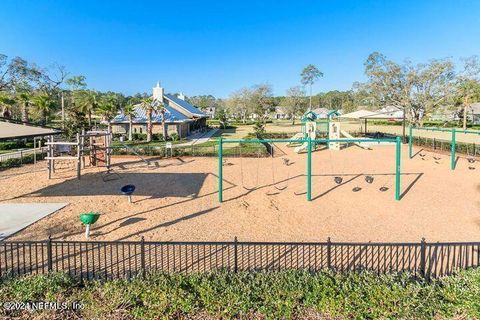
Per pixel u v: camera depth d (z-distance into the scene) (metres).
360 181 16.39
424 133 43.81
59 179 17.23
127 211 11.60
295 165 21.61
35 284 5.96
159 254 8.05
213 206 12.29
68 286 6.05
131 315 5.33
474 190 14.33
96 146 20.06
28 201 12.91
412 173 18.28
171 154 25.48
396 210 11.68
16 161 21.83
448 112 50.31
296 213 11.48
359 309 5.28
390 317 5.15
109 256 7.91
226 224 10.32
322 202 12.81
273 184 16.02
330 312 5.29
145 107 39.09
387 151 28.12
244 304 5.44
